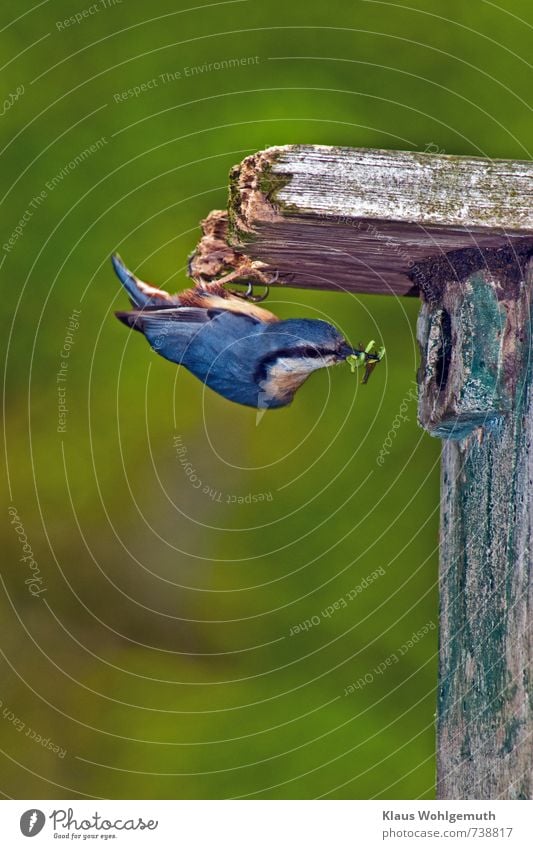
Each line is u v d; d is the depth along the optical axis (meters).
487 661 5.07
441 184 4.61
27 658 9.42
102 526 9.63
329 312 8.96
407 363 9.05
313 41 9.19
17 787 9.12
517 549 4.79
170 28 9.32
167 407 9.55
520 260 4.86
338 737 8.74
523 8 9.16
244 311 6.66
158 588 9.55
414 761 8.56
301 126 9.01
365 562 9.09
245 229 4.73
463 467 5.47
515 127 8.94
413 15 9.14
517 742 4.71
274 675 9.07
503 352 4.87
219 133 9.12
